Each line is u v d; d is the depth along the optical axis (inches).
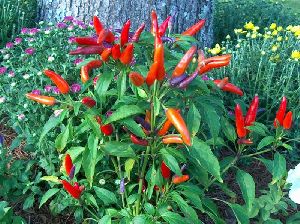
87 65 20.3
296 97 32.6
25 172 24.1
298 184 19.5
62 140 20.7
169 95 20.2
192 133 19.1
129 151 19.8
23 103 25.8
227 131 22.6
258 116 32.8
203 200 22.2
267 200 22.4
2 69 27.6
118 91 19.5
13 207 24.2
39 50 29.6
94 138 20.2
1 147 23.8
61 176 23.5
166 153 19.5
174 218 19.5
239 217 21.6
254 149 30.2
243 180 21.9
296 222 22.8
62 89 19.8
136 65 20.0
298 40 37.1
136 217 19.5
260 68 32.6
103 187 23.4
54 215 23.4
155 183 20.4
